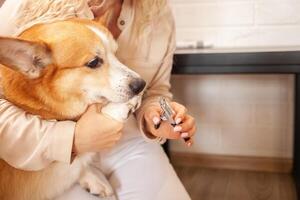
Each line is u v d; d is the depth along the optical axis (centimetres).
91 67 77
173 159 198
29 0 84
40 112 77
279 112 178
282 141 181
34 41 72
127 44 103
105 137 78
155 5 106
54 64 74
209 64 140
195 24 176
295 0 163
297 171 165
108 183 96
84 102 78
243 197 162
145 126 96
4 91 76
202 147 193
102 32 81
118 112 79
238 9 170
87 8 90
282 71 134
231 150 190
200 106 187
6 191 79
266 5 167
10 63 70
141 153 104
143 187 97
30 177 81
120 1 100
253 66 137
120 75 80
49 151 75
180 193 98
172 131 89
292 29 167
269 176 181
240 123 185
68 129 76
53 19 82
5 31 81
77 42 75
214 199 162
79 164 88
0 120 74
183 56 141
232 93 181
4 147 74
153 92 111
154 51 110
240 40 173
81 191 90
